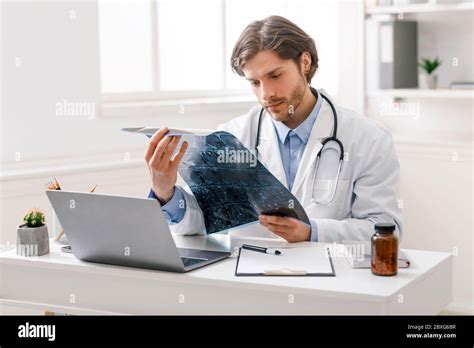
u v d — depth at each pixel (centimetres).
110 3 344
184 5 374
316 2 409
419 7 366
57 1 308
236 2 397
